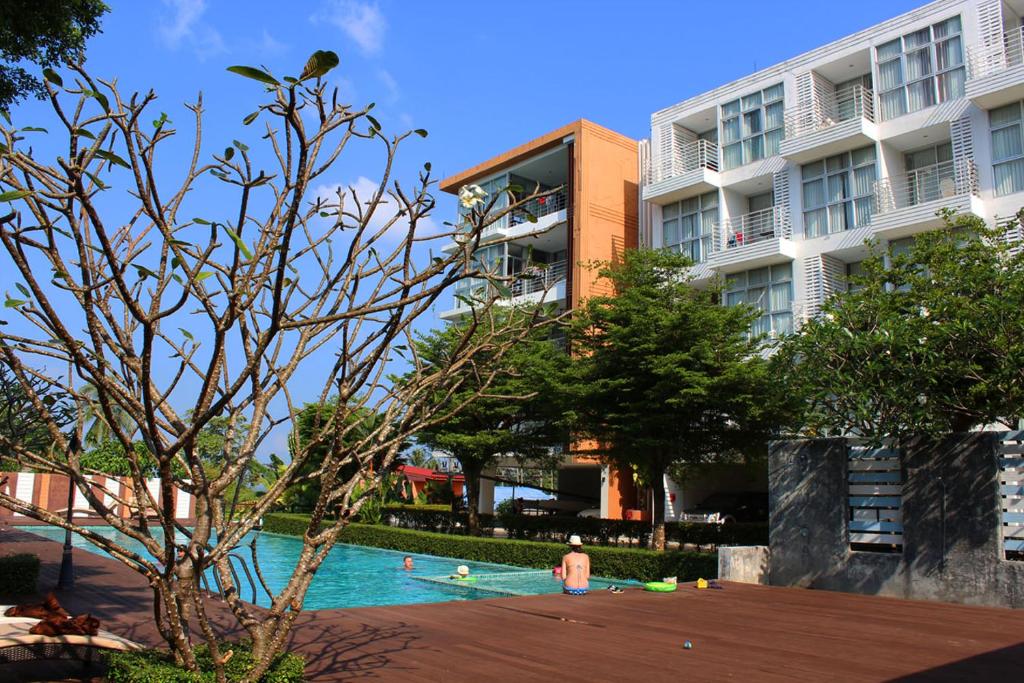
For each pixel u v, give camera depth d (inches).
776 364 520.4
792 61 975.6
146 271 143.4
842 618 372.2
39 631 221.5
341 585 663.1
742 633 330.0
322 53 134.2
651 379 702.5
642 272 744.3
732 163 1031.0
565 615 371.2
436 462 1576.0
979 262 488.1
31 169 151.8
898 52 884.0
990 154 792.3
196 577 173.0
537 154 1253.1
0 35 328.8
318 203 194.1
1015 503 408.8
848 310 497.7
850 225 896.9
